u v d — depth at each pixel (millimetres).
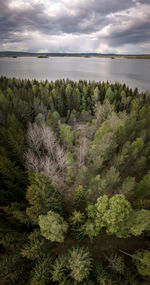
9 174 20156
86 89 69875
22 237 15078
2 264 12945
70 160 25844
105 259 17453
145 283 13602
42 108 48000
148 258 13688
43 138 29891
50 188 17656
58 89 65000
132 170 27516
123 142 33062
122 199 14445
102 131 31359
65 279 12312
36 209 14773
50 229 12617
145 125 37688
